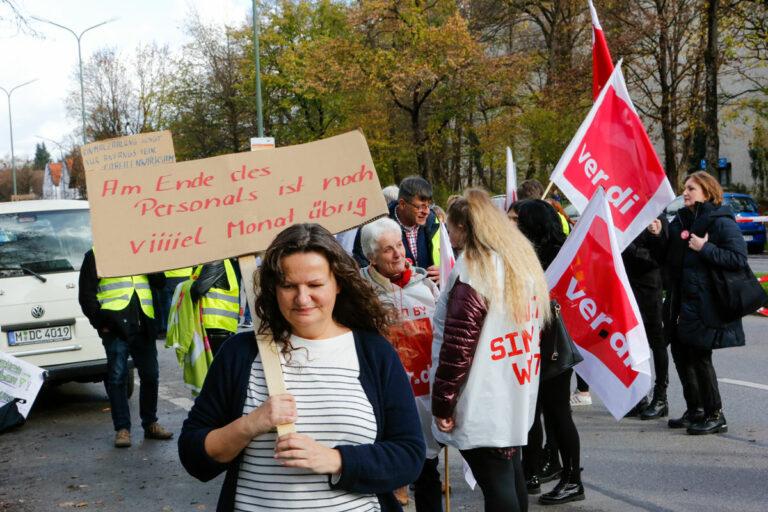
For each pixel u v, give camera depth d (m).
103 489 5.78
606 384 4.77
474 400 3.65
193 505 5.40
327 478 2.27
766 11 24.83
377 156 34.69
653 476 5.50
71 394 9.52
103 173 2.91
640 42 26.61
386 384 2.38
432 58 32.06
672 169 26.77
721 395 7.61
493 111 35.62
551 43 31.78
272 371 2.34
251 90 41.75
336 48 32.84
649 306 7.06
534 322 3.73
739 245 6.15
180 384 9.65
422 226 5.57
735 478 5.37
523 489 3.83
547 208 5.50
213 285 6.36
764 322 12.15
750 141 31.84
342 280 2.42
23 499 5.58
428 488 4.25
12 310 8.07
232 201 2.95
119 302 6.85
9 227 8.35
